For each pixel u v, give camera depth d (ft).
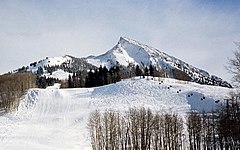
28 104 460.96
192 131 280.31
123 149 262.06
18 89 498.69
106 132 260.21
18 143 283.38
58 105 452.35
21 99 477.36
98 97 477.77
